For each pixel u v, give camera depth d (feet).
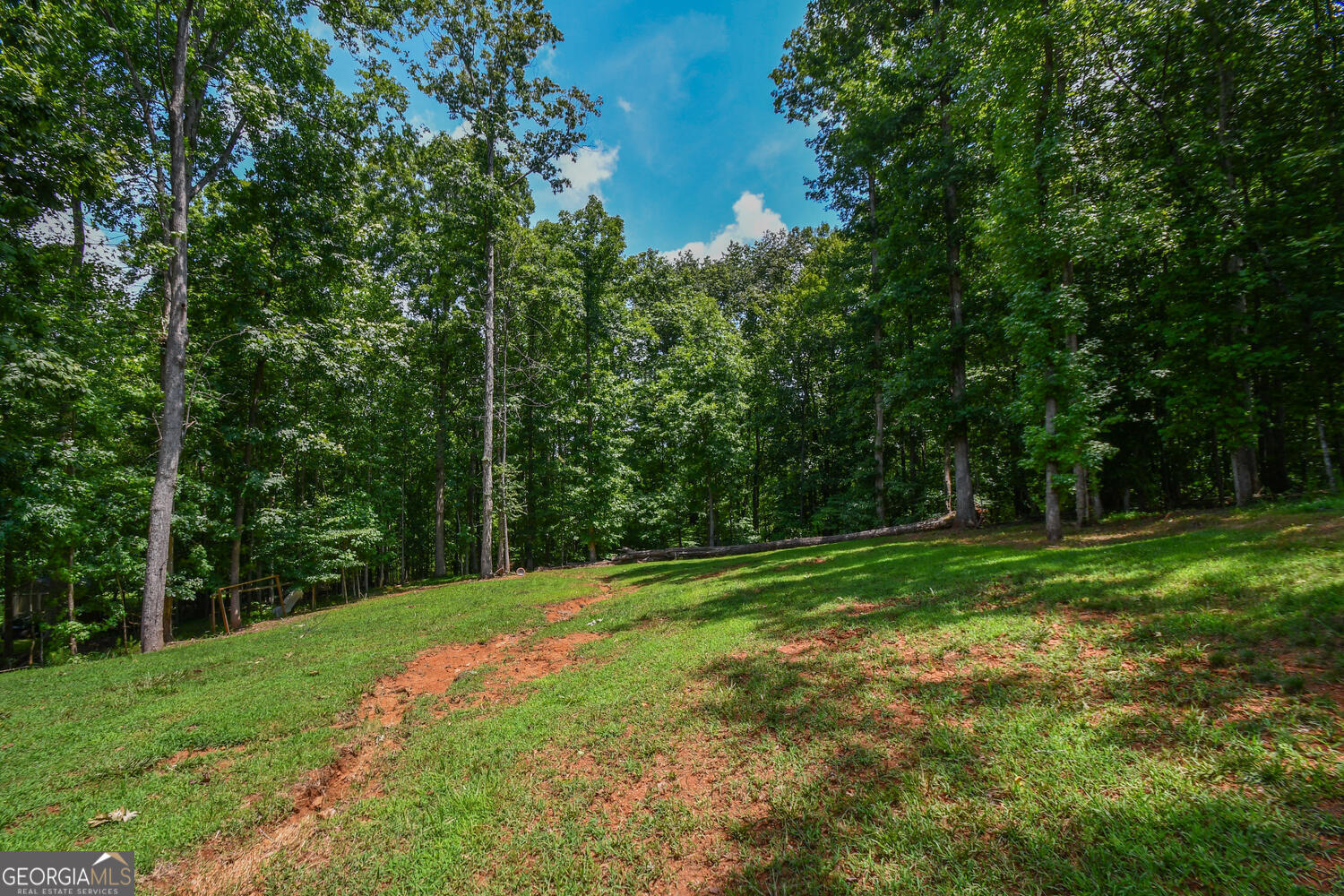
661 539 90.79
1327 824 7.52
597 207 79.77
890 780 10.67
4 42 31.19
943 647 16.79
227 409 53.67
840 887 8.17
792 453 92.58
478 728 16.74
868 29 56.90
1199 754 9.55
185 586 46.24
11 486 36.24
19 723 20.26
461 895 9.55
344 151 50.96
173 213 38.99
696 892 8.80
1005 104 37.11
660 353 104.06
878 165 56.18
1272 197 34.27
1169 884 7.09
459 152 60.70
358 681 22.91
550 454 83.71
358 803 13.34
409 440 77.46
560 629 29.27
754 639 21.38
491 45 59.26
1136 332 43.60
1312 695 10.57
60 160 32.89
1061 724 11.31
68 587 42.70
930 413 54.75
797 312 87.15
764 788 11.30
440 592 52.42
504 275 70.59
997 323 48.83
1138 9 35.65
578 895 9.18
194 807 13.67
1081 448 32.42
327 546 55.26
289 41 45.44
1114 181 36.01
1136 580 19.54
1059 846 8.10
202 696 22.27
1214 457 53.11
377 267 71.15
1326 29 31.76
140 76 42.04
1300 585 15.62
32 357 32.58
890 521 70.44
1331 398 35.35
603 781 12.64
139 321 46.83
